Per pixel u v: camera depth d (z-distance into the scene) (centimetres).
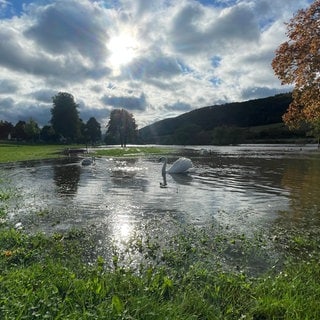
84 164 3709
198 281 694
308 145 10881
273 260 866
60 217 1291
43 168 3353
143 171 3080
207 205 1538
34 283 617
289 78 1441
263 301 586
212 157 5141
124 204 1547
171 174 2822
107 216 1311
